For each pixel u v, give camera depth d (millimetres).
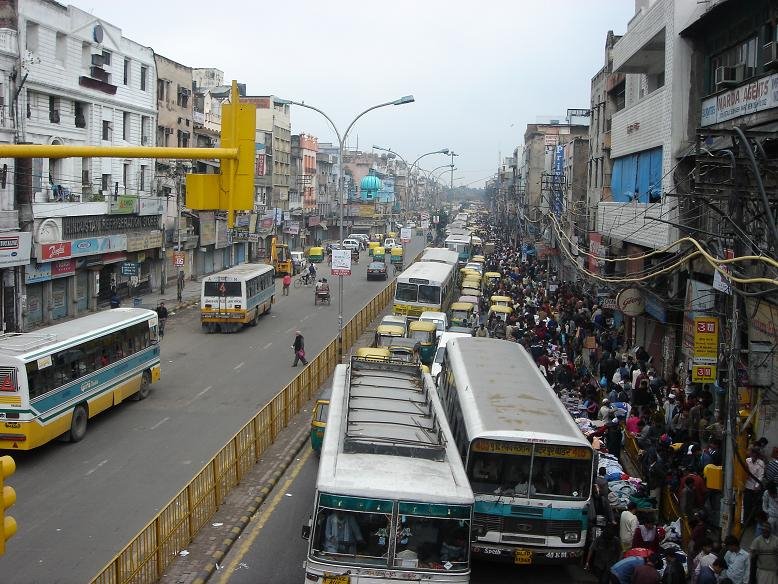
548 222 56250
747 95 20562
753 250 13484
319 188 114125
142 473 18406
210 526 15445
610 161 43688
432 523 10812
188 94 57812
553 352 29469
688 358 21375
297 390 24906
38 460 19359
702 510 14195
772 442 16750
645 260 29062
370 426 12789
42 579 12969
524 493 13375
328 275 70688
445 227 128125
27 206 34000
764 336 16984
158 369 26844
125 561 11719
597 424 20828
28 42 36719
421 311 41250
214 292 38750
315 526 10781
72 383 20594
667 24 25641
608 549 13297
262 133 81438
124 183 47656
